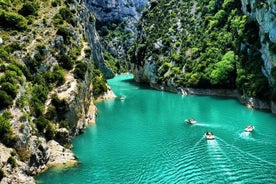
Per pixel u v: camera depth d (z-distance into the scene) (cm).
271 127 7481
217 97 11262
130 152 6356
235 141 6644
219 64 11381
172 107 10025
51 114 6581
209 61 12156
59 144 6328
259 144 6444
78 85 7744
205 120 8306
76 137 7344
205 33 13550
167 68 13788
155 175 5359
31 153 5428
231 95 11194
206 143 6612
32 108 6172
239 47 11119
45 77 7181
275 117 8275
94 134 7531
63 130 6631
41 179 5328
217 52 12181
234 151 6138
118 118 8875
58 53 8000
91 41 14388
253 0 10800
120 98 11775
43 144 5778
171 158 5984
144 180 5212
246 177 5119
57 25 8475
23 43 7394
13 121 5391
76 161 5984
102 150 6519
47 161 5809
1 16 7706
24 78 6425
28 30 7812
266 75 9406
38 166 5581
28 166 5297
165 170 5519
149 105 10462
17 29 7731
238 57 10931
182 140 6881
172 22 15625
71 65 8056
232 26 12044
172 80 13025
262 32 9875
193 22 14650
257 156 5878
